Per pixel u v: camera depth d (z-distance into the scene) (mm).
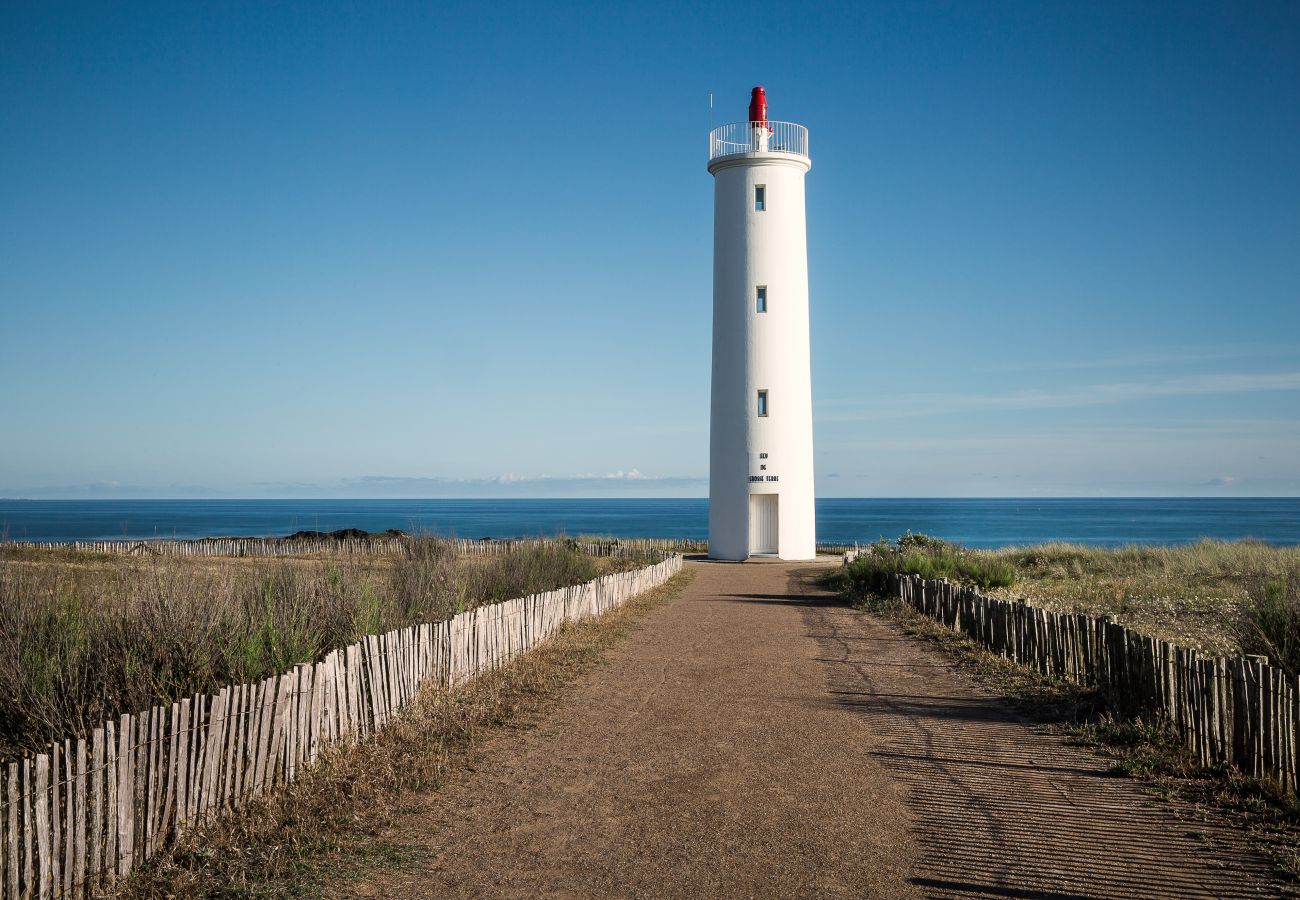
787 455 38250
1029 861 6168
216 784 6660
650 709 10703
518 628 13531
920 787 7777
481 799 7457
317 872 5980
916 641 16016
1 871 5055
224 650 8469
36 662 7777
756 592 25562
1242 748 7789
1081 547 35750
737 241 38844
